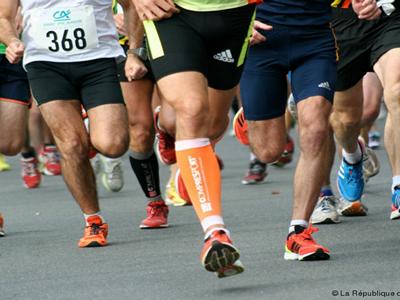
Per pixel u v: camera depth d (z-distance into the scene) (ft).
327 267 55.36
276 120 64.13
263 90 62.85
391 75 66.80
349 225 69.97
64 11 64.08
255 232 68.33
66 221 77.92
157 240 67.10
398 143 67.67
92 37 64.18
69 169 64.64
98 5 64.75
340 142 72.59
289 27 60.23
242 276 53.93
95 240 65.31
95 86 64.03
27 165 101.35
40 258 62.28
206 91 52.44
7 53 61.98
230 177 102.99
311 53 59.67
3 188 102.22
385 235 65.57
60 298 51.13
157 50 53.01
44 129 112.57
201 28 53.36
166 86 52.29
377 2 67.77
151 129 71.31
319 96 57.77
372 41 68.80
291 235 57.62
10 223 77.77
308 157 57.21
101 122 63.16
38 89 64.08
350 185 73.61
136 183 102.06
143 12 53.57
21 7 66.08
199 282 53.16
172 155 75.46
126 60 64.90
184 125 51.44
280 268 55.57
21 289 53.67
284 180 98.89
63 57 63.98
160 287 52.44
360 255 58.65
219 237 49.24
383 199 82.89
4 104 72.59
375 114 77.46
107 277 55.67
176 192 84.38
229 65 55.67
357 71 70.28
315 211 70.95
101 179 105.40
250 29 55.36
